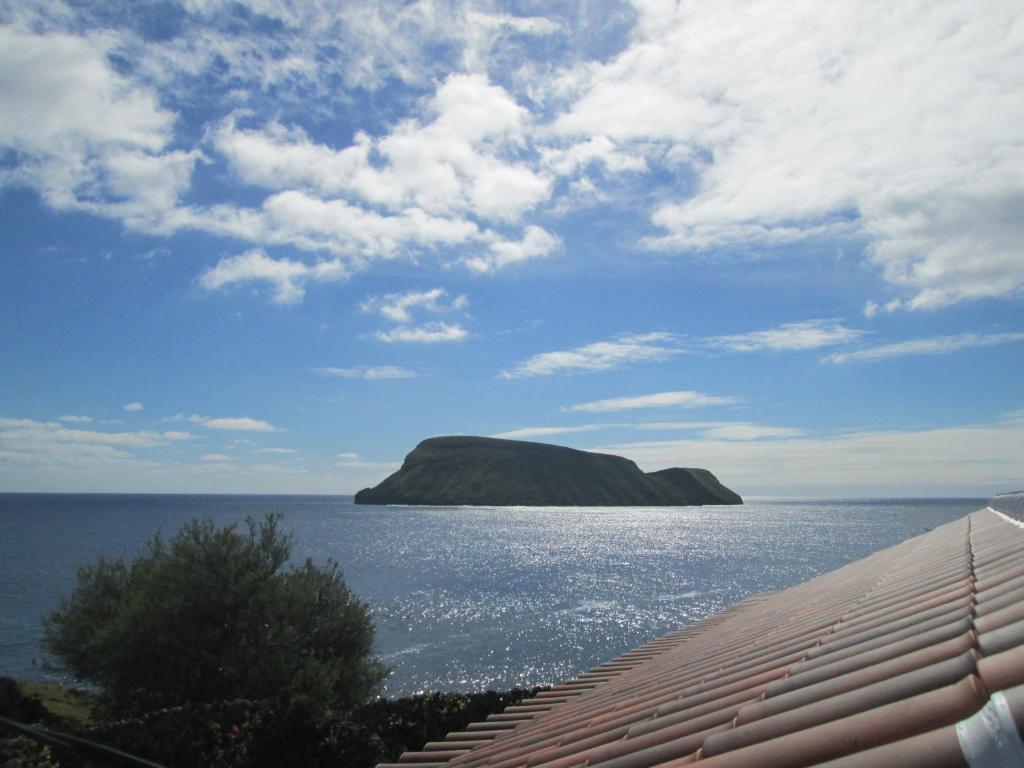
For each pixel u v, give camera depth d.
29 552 99.88
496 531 165.38
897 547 19.55
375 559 98.75
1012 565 6.71
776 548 123.25
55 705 23.23
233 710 15.75
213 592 20.23
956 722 2.61
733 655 7.88
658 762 4.22
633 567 93.38
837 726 3.02
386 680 36.38
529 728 8.31
